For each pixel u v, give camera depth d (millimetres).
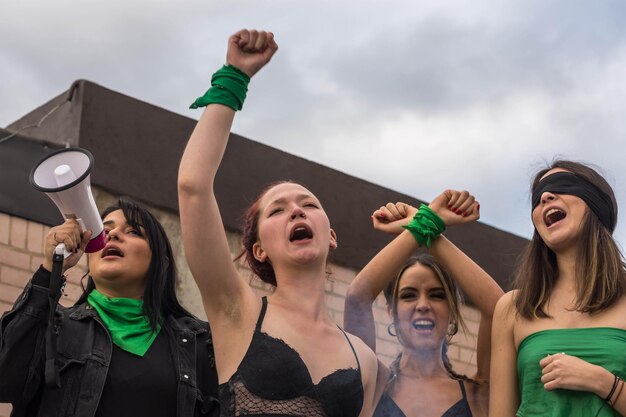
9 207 9117
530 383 5816
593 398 5637
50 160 5832
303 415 5246
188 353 6047
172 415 5879
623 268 5992
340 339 5570
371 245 10508
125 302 6160
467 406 6520
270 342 5371
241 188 9953
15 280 9023
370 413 5586
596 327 5828
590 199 6102
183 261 9648
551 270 6102
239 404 5258
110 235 6285
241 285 5559
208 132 5559
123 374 5871
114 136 9586
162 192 9680
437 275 6797
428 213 6594
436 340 6703
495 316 6125
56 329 5941
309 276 5652
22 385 5719
